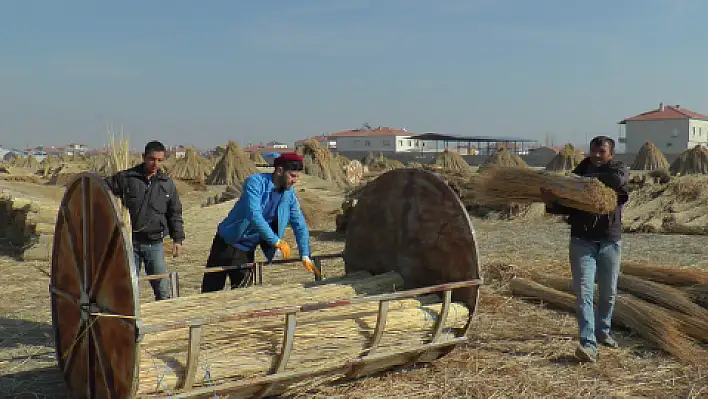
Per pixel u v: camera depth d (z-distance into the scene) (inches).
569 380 189.6
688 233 541.0
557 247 459.5
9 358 214.1
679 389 183.6
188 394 148.5
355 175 1312.7
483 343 222.5
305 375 165.9
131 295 140.9
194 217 615.2
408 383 185.9
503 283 310.8
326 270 369.1
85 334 164.7
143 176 223.9
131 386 142.6
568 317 257.9
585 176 203.6
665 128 3385.8
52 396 182.5
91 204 159.8
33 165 2285.9
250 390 161.3
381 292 201.3
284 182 216.7
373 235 222.4
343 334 172.2
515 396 177.6
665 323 222.1
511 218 651.5
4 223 506.9
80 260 167.3
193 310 175.3
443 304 181.6
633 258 402.3
